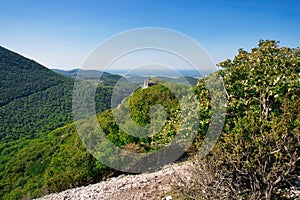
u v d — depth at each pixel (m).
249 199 3.77
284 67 4.98
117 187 6.67
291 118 3.92
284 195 3.94
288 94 4.70
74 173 9.82
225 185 4.05
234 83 5.42
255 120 4.13
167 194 5.02
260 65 5.18
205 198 4.03
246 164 3.77
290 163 3.54
